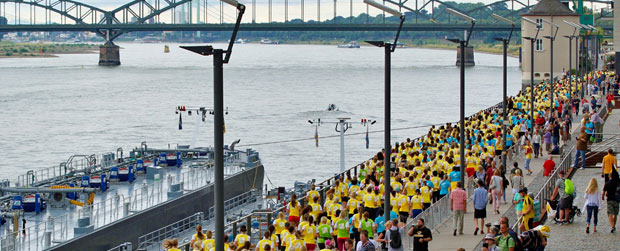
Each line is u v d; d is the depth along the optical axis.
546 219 39.31
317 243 38.69
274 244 33.03
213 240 33.09
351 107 195.88
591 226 37.22
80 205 52.25
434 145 59.00
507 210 43.12
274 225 35.75
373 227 34.31
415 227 31.83
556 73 168.62
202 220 57.97
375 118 171.75
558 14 166.62
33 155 127.62
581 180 48.69
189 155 75.94
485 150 51.62
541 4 169.25
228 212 61.22
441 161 48.00
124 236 49.88
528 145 54.47
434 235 38.38
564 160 49.44
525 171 55.41
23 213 51.66
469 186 46.91
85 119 176.12
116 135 150.38
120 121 172.00
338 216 38.81
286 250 33.19
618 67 126.31
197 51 25.61
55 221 50.31
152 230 53.00
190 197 58.06
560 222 37.91
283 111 187.62
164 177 65.00
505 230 28.92
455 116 175.50
